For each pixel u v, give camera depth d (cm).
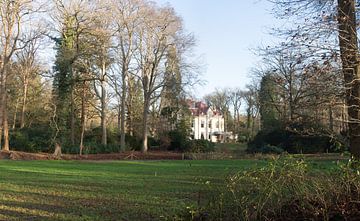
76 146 4094
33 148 3978
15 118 4703
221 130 9744
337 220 648
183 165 2831
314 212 654
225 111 8675
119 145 4441
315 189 664
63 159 3622
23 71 4688
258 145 4247
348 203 657
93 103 4516
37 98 4694
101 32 3988
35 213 1004
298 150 3684
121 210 1055
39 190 1413
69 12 3944
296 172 664
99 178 1847
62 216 969
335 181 668
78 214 998
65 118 4078
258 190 673
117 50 4325
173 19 4397
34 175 1959
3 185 1538
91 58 4075
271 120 4119
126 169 2439
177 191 1403
